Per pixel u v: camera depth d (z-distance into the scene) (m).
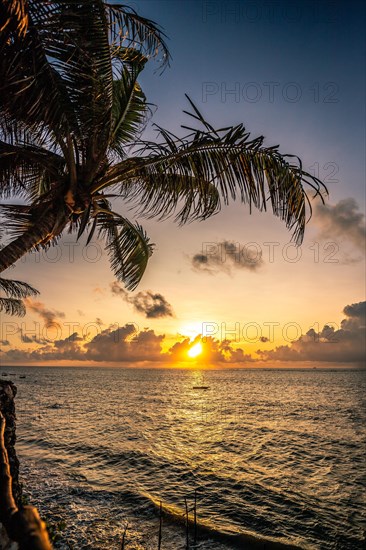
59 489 14.18
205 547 10.01
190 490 15.48
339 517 12.83
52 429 29.16
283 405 53.50
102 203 7.27
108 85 5.27
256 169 5.66
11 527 1.03
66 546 9.24
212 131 5.43
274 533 11.48
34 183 7.64
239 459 21.31
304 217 5.83
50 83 4.79
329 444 25.97
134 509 12.39
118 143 6.84
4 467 1.35
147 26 5.17
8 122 5.11
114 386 95.50
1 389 4.21
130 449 22.80
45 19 4.32
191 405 52.34
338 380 142.00
